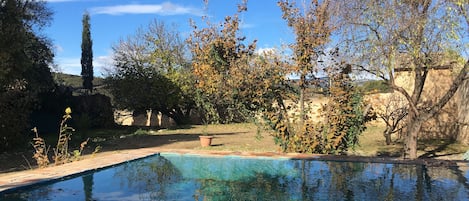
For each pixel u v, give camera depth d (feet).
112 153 40.70
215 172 31.53
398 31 30.86
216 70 40.96
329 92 35.94
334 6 34.65
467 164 32.68
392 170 31.35
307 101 37.01
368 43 32.24
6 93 45.37
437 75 52.90
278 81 36.45
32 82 70.13
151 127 91.09
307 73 35.96
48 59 78.84
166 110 97.76
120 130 80.69
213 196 24.45
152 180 28.68
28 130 63.77
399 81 53.36
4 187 23.20
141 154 37.65
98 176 29.63
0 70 42.42
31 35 63.46
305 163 33.76
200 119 100.58
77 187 26.09
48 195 23.81
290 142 37.11
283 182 28.12
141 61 95.50
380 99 54.03
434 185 26.71
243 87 37.91
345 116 35.47
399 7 30.89
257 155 36.24
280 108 37.42
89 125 79.46
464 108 49.83
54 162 34.17
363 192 25.17
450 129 53.47
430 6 30.60
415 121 35.76
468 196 23.99
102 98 92.84
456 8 29.50
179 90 92.48
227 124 83.92
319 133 36.37
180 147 46.16
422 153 41.98
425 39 30.63
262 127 38.93
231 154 36.96
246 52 40.73
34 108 67.15
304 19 35.78
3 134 44.47
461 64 31.68
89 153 41.81
